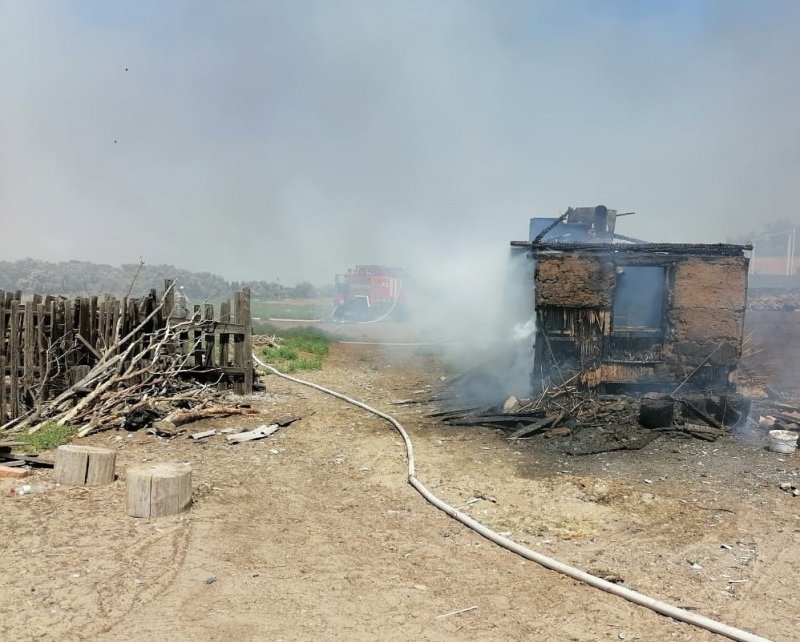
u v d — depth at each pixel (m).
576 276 9.83
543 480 7.22
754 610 4.40
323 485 7.16
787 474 7.32
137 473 5.73
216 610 4.14
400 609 4.31
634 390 9.92
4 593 4.22
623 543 5.57
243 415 10.05
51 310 9.18
